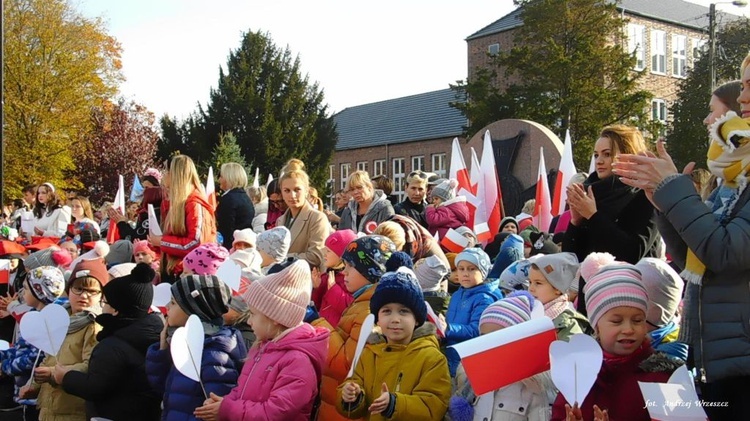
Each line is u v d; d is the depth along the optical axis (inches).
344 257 189.0
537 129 666.2
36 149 1501.0
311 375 154.8
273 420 148.3
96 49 1606.8
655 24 1865.2
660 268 152.2
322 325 186.5
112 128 1573.6
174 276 248.8
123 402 184.5
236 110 1804.9
